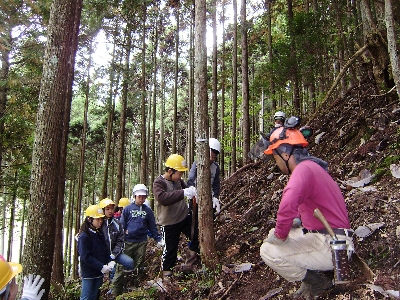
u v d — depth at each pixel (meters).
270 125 15.34
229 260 4.54
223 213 6.76
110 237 5.34
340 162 5.50
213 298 3.80
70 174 19.78
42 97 4.11
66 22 4.21
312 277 2.59
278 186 6.18
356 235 3.25
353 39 9.32
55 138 4.07
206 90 4.39
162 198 4.66
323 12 9.09
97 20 11.62
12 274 2.05
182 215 4.98
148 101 20.98
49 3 9.84
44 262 3.92
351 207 3.94
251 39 17.19
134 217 6.02
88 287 5.08
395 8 6.70
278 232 2.43
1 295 1.95
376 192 3.97
